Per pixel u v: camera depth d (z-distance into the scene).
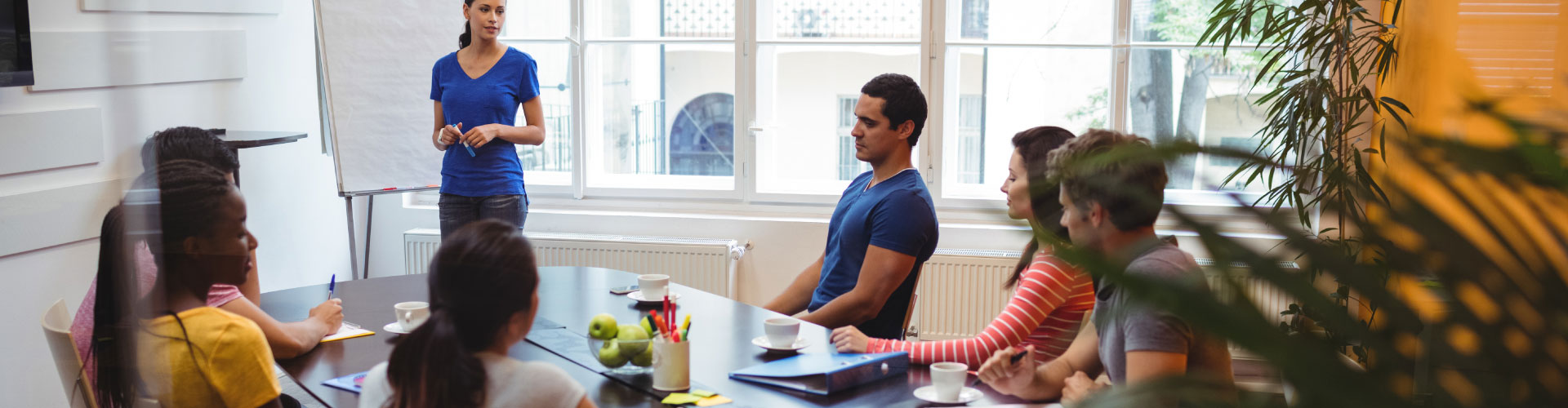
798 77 3.85
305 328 1.57
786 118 3.89
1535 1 1.77
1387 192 0.29
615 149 4.00
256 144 2.87
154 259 1.47
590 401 1.02
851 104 3.84
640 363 1.33
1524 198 0.28
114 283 1.46
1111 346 0.95
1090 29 3.63
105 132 2.28
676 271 3.76
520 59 2.48
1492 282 0.27
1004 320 1.47
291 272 3.50
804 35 3.80
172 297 1.45
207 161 1.53
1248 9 2.94
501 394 0.96
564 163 3.96
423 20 3.56
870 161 2.25
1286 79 2.90
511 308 0.97
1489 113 0.30
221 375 1.39
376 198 3.80
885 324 2.19
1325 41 2.87
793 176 3.94
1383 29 2.72
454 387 0.95
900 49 3.75
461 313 0.96
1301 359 0.25
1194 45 3.48
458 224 2.33
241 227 1.53
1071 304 1.46
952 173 3.80
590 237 3.78
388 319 1.76
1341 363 0.26
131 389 1.41
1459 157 0.29
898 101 2.18
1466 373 0.27
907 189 2.18
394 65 3.52
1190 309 0.26
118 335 1.44
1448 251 0.28
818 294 2.30
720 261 3.71
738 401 1.33
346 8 3.40
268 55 3.28
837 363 1.45
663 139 3.99
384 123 3.51
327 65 3.37
